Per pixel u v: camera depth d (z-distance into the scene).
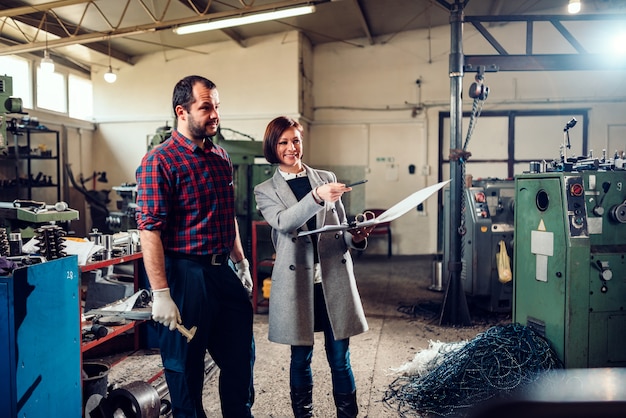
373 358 3.20
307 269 1.90
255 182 5.96
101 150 8.41
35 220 2.23
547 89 8.00
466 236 4.44
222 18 5.50
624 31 4.27
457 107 4.02
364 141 8.50
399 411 2.40
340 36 8.15
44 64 5.94
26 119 6.36
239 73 7.79
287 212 1.79
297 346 1.95
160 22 5.63
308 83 8.25
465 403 2.28
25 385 1.63
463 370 2.44
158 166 1.63
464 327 3.95
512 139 8.11
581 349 2.45
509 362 2.42
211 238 1.74
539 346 2.48
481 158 8.21
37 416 1.70
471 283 4.34
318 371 2.96
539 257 2.65
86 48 7.21
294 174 1.99
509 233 4.32
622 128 7.89
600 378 0.62
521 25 7.89
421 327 3.96
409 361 3.13
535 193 2.68
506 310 4.33
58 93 7.66
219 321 1.81
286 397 2.60
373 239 8.49
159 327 1.71
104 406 2.01
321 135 8.65
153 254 1.60
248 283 2.08
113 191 8.38
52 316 1.78
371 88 8.44
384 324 4.05
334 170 8.62
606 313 2.45
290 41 7.59
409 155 8.40
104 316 2.47
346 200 8.58
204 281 1.70
